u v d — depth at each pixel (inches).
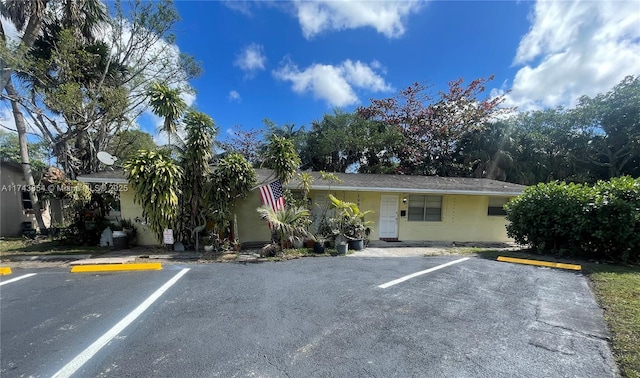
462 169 781.3
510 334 129.8
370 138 813.9
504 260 288.5
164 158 299.3
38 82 430.6
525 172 745.0
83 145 551.5
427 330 133.9
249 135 942.4
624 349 113.7
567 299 175.3
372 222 402.6
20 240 387.2
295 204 350.0
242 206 378.6
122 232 328.8
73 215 357.7
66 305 162.7
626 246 269.6
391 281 212.8
